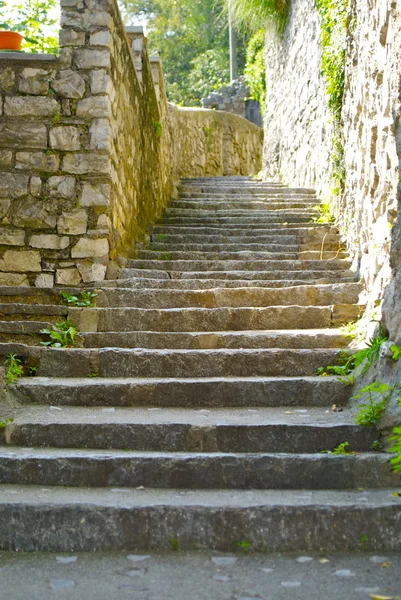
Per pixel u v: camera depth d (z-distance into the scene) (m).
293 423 3.40
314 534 2.70
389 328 3.80
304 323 5.09
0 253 5.75
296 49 10.82
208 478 3.06
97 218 5.79
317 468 3.06
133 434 3.37
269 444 3.35
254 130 17.61
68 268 5.74
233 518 2.71
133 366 4.22
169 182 10.81
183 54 26.30
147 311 4.96
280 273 6.03
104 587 2.35
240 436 3.36
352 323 4.98
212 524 2.71
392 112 4.30
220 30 25.27
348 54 6.62
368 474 3.06
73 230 5.77
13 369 4.07
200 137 16.47
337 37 7.25
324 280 5.82
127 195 6.75
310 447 3.35
